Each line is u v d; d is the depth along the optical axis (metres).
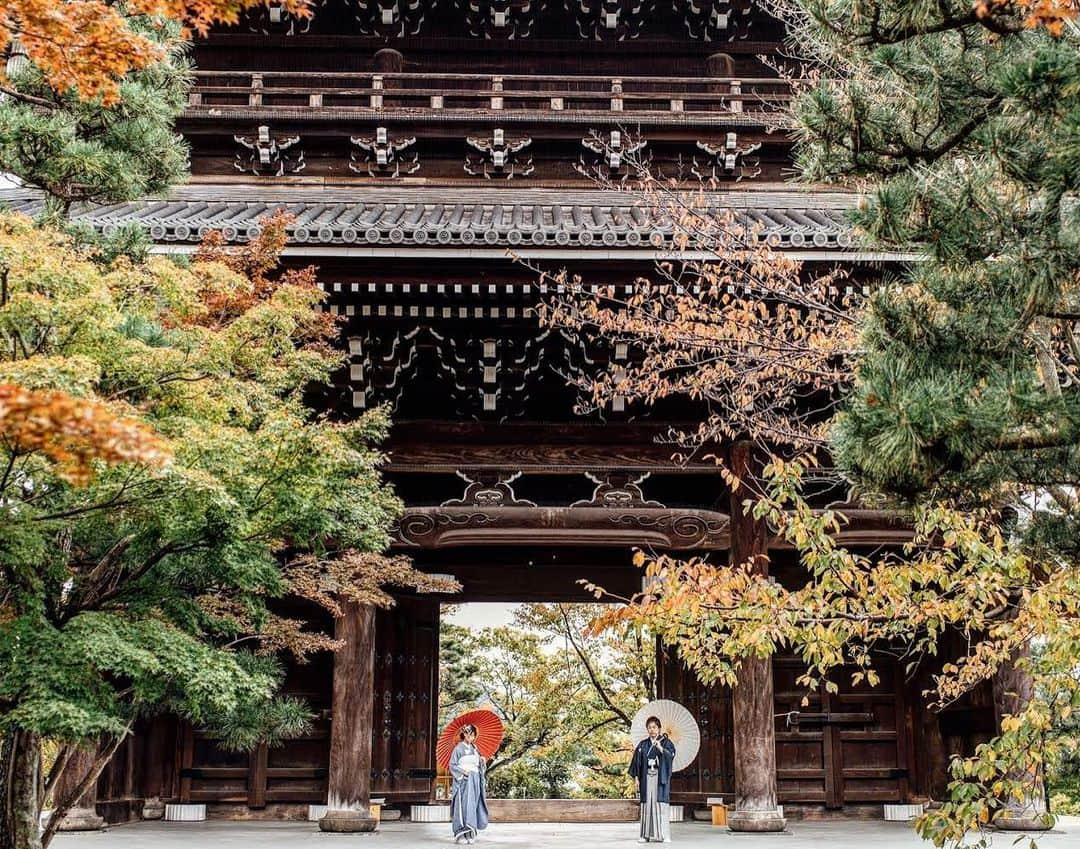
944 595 9.00
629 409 16.45
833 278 13.26
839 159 8.02
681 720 17.03
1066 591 8.24
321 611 17.92
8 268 7.81
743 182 20.61
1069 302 7.36
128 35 6.61
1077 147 6.46
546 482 18.58
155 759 17.77
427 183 20.64
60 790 15.33
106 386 8.88
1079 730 11.51
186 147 12.28
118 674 8.82
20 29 6.50
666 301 14.45
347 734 15.59
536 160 20.92
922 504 7.70
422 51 22.19
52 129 10.36
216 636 13.07
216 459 8.39
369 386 15.70
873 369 7.22
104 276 9.38
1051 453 7.39
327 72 22.03
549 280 14.16
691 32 21.94
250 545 9.34
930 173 7.51
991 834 14.55
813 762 18.34
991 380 7.07
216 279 9.81
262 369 10.24
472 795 15.30
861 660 9.12
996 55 7.42
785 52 21.36
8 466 7.24
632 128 20.22
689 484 18.97
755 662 15.80
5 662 8.20
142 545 9.34
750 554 15.87
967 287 7.30
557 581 21.08
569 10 22.03
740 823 15.42
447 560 20.33
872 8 7.44
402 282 14.07
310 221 15.59
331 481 9.48
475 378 15.88
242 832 15.61
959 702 17.59
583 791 37.69
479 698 37.22
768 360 13.02
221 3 6.38
